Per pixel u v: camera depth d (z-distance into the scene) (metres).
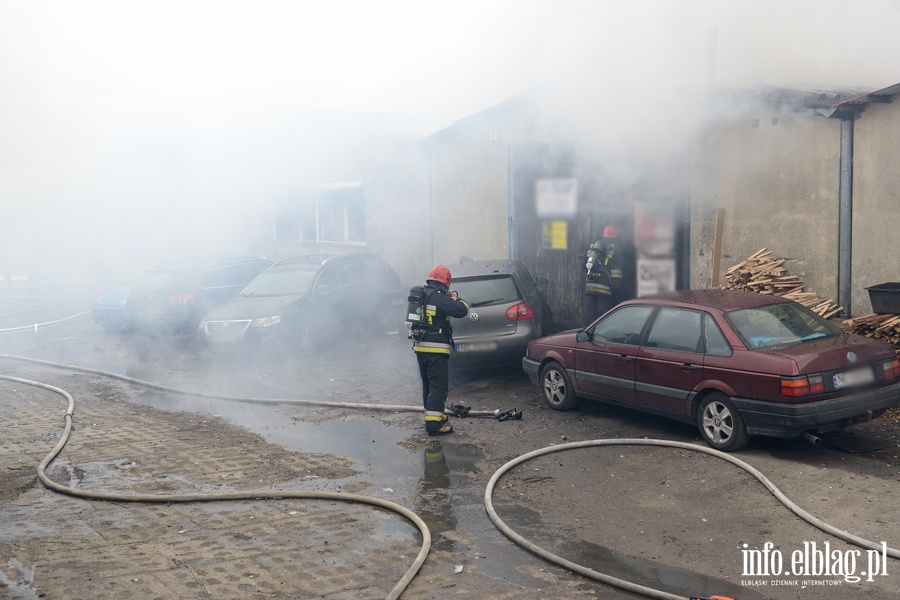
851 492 4.89
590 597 3.72
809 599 3.65
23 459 6.21
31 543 4.48
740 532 4.43
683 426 6.59
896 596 3.64
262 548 4.36
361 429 6.97
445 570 4.05
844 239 7.86
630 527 4.58
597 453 5.95
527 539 4.46
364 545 4.39
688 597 3.67
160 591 3.83
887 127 7.50
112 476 5.75
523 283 8.72
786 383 5.26
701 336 5.94
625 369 6.49
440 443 6.45
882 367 5.55
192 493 5.32
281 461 6.06
